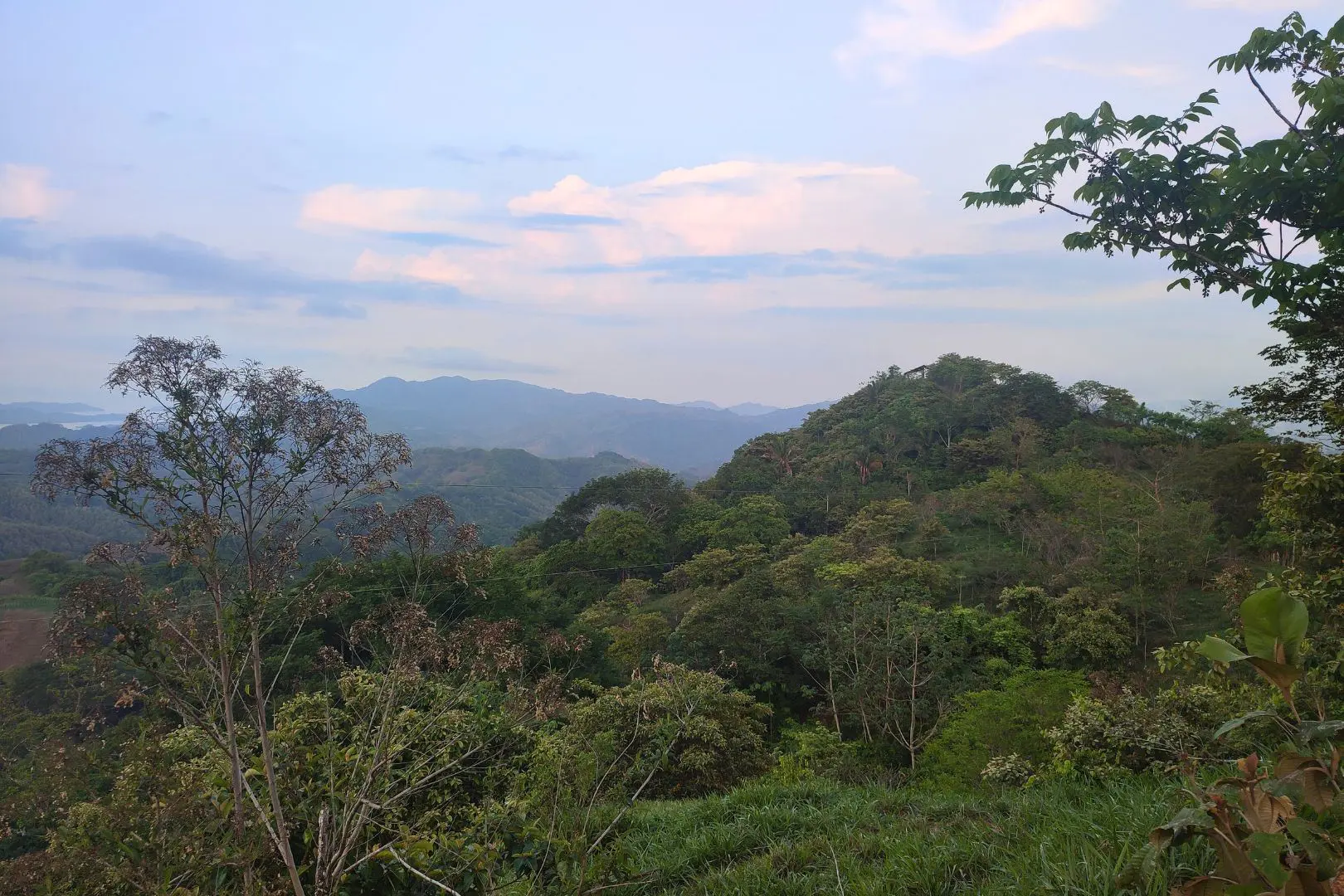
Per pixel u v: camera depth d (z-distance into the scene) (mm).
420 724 3994
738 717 15375
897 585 29781
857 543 40812
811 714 25266
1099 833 3568
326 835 3412
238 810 2898
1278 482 6270
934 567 32812
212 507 2926
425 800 4359
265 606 2982
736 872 4637
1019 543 39031
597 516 51688
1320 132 3125
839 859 4477
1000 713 15055
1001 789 6219
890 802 5969
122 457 2828
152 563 3010
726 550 42281
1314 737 1682
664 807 7355
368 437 3373
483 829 3961
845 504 53875
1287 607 1666
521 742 4898
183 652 2936
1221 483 31141
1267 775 1862
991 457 59812
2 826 2717
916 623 22500
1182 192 3355
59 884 2658
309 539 3211
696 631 26828
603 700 10547
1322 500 5844
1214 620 24656
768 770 15125
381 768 3736
